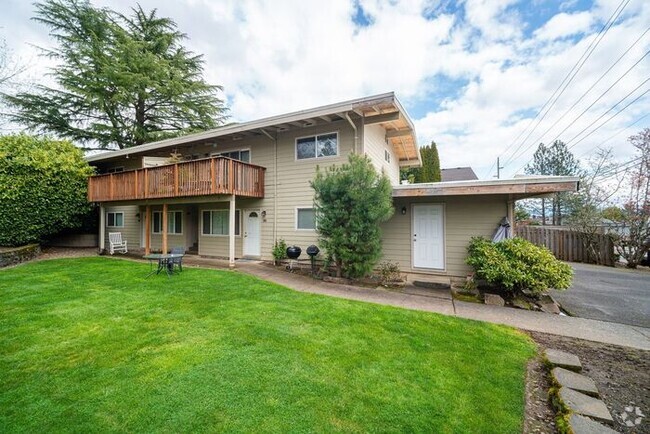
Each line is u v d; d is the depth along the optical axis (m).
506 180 6.61
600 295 6.87
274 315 4.70
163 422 2.32
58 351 3.46
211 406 2.51
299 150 9.82
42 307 4.95
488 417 2.50
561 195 16.05
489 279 6.07
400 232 8.58
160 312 4.77
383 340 3.92
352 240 6.95
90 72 14.98
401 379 3.01
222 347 3.56
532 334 4.38
